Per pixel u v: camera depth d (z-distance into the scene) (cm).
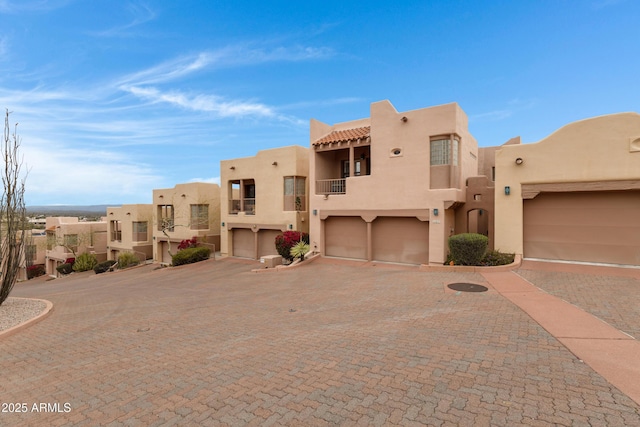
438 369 465
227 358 559
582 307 730
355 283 1180
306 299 993
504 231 1297
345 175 1977
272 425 359
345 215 1717
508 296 847
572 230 1221
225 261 2225
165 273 2050
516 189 1274
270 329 715
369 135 1648
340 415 370
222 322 797
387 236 1620
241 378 479
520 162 1255
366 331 652
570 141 1181
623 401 364
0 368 576
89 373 532
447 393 401
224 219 2370
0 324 843
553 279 1003
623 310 698
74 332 781
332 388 432
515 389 401
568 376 425
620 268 1099
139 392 454
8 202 1028
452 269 1235
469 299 843
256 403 407
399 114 1534
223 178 2372
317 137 1872
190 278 1697
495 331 605
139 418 388
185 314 902
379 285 1105
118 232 3531
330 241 1823
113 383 489
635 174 1083
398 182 1536
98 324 845
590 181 1152
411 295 931
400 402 388
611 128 1117
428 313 748
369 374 464
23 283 3194
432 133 1446
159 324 811
